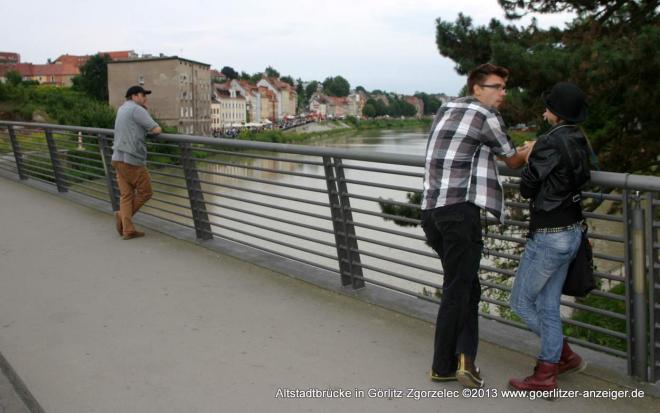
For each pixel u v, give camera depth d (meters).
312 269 5.64
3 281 5.53
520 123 9.09
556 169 3.07
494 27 9.86
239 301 4.94
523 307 3.39
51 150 9.98
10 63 158.00
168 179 14.62
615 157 8.80
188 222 11.84
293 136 109.88
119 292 5.19
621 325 6.96
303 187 5.37
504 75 3.35
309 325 4.43
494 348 3.98
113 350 4.04
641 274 3.34
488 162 3.30
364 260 14.54
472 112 3.26
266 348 4.05
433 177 3.35
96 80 106.00
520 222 3.84
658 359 3.41
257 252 6.25
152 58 88.31
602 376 3.53
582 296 3.30
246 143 5.77
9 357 3.95
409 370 3.73
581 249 3.25
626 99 7.97
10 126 11.35
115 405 3.35
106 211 8.48
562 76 7.83
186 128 92.44
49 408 3.33
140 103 6.86
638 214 3.29
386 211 9.34
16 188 10.82
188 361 3.87
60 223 7.87
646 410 3.21
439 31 10.00
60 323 4.52
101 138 8.22
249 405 3.34
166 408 3.31
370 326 4.41
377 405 3.33
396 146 74.75
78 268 5.89
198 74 97.56
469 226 3.26
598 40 8.52
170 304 4.89
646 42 7.23
